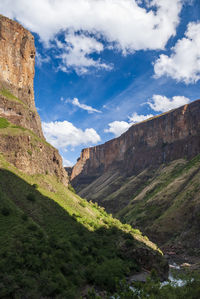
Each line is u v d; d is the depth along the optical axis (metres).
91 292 30.97
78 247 48.66
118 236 67.00
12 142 78.44
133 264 49.88
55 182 92.94
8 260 30.64
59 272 34.50
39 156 89.94
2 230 37.88
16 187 61.75
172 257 79.06
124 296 27.27
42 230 44.28
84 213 79.94
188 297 21.41
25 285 28.09
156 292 24.56
